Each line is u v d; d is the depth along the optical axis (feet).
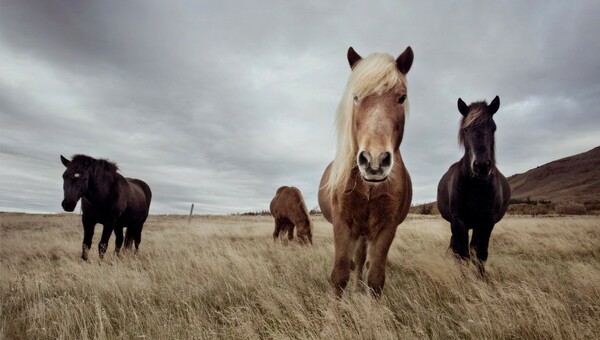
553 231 36.24
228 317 9.61
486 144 14.11
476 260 14.66
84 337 8.09
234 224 65.05
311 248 24.21
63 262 19.79
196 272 15.12
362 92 8.40
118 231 25.32
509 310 9.02
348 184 9.37
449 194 17.02
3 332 8.68
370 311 8.36
